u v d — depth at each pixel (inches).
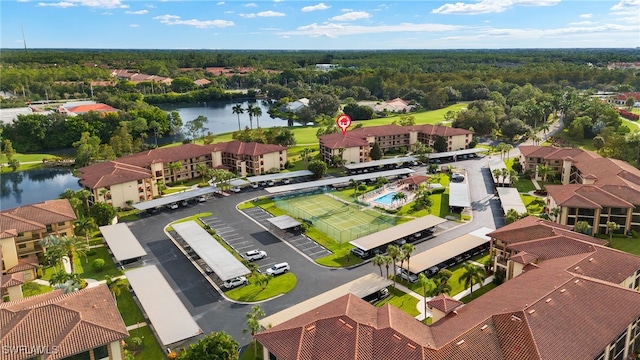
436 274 3708.2
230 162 6983.3
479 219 4933.6
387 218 4918.8
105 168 5708.7
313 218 4884.4
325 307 2699.3
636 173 5216.5
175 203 5408.5
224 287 3558.1
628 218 4345.5
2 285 3324.3
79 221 4303.6
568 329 2340.1
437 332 2428.6
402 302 3312.0
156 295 3233.3
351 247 4259.4
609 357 2421.3
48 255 3617.1
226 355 2471.7
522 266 3230.8
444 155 7460.6
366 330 2336.4
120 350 2433.6
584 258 3031.5
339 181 6220.5
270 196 5821.9
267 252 4183.1
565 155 6161.4
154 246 4335.6
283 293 3469.5
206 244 4114.2
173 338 2741.1
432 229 4653.1
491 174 6648.6
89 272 3848.4
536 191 5738.2
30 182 7096.5
